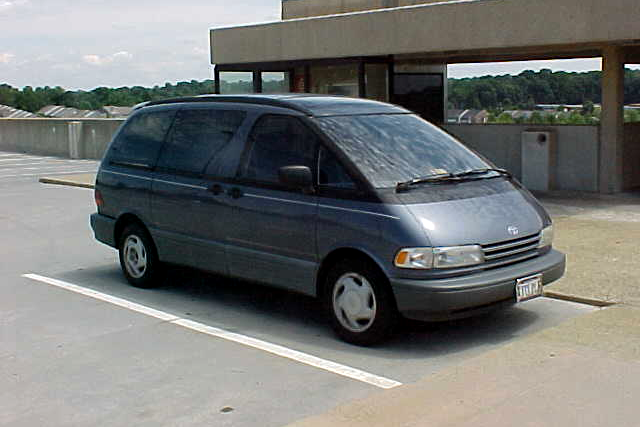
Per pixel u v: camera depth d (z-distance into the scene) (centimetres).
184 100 831
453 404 500
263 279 718
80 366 611
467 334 675
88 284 880
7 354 643
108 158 894
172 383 571
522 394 514
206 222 761
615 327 656
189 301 801
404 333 679
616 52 1389
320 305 780
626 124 1453
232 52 1831
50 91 4878
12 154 2920
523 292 645
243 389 556
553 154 1502
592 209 1265
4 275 933
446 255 610
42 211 1466
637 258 905
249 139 740
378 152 684
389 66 1694
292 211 680
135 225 853
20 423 507
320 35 1641
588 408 489
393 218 620
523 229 665
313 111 710
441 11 1426
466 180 688
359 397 538
